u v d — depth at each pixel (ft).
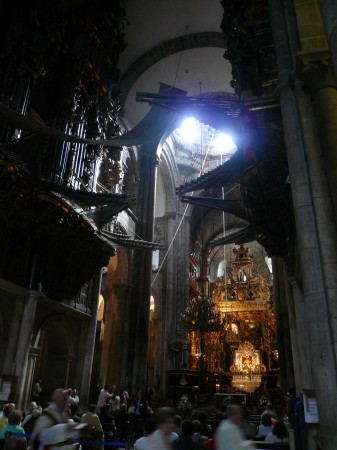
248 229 55.72
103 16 64.18
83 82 58.23
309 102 23.76
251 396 107.65
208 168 124.47
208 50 86.17
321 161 22.13
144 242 58.90
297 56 22.99
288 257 39.14
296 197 22.49
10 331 42.32
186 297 109.40
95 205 48.67
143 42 83.30
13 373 40.63
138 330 76.64
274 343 116.57
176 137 122.31
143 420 40.93
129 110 86.89
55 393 14.05
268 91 30.66
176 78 90.58
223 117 35.22
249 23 34.86
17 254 42.60
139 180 90.33
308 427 23.17
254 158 31.14
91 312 58.59
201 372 107.65
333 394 18.19
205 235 152.87
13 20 48.52
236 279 136.87
